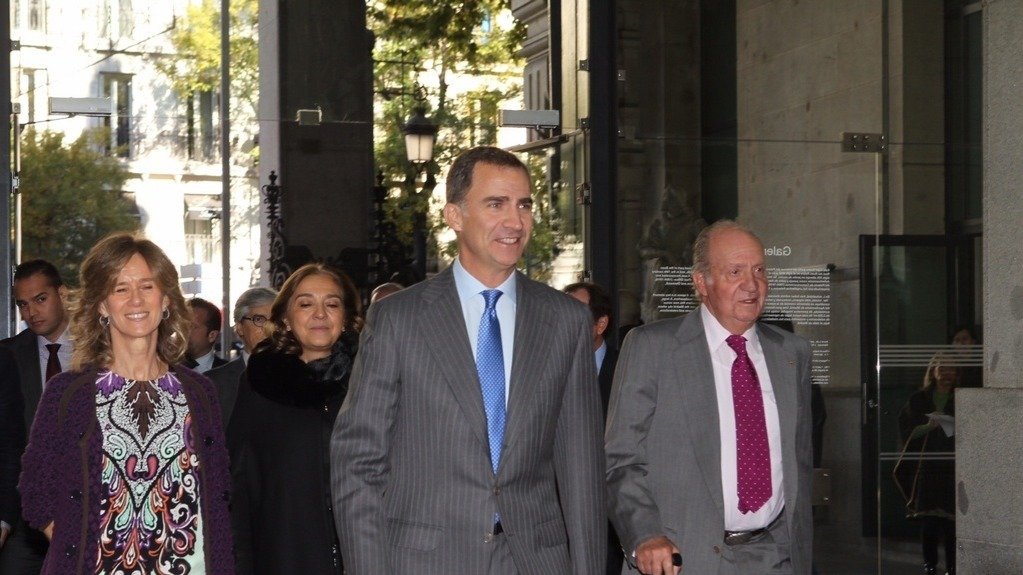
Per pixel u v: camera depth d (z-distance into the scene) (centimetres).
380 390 371
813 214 883
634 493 437
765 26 880
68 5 743
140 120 759
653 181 858
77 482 374
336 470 370
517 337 374
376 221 813
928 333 893
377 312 379
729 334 456
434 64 826
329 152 805
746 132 875
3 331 711
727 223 461
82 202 743
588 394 384
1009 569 492
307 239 799
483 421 366
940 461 880
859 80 898
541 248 840
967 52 917
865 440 876
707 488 439
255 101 790
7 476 561
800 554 442
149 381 392
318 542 489
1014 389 495
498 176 372
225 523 397
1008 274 512
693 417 445
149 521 380
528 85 841
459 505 362
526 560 361
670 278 855
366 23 815
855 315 886
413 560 360
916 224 902
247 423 504
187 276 772
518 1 840
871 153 898
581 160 848
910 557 875
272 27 795
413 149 820
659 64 862
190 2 773
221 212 780
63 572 369
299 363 507
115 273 388
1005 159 514
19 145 729
